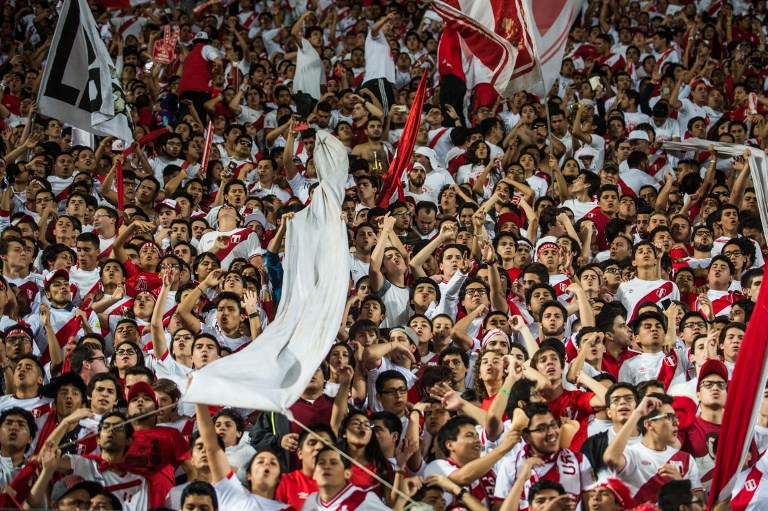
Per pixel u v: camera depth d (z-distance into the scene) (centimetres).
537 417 1366
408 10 3619
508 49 2338
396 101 2952
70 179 2438
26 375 1553
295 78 3038
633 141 2753
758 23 3612
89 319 1839
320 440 1370
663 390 1516
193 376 1292
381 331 1712
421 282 1850
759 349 1375
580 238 2200
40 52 3127
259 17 3541
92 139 2573
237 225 2175
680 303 1877
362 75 3178
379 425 1416
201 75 2909
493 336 1611
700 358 1658
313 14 3541
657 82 3106
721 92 3234
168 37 2981
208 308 1895
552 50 2400
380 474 1389
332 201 1537
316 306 1430
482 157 2602
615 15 3638
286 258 1503
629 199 2347
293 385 1312
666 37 3434
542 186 2541
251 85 2884
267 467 1354
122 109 2284
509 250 2028
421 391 1631
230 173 2448
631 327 1775
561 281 2000
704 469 1475
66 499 1316
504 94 2412
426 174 2509
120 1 3372
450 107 2781
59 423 1427
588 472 1391
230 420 1457
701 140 2756
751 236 2302
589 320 1728
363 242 1973
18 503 1354
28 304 1922
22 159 2497
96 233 2116
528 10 2338
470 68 2888
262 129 2866
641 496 1384
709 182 2545
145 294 1850
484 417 1446
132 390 1466
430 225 2188
